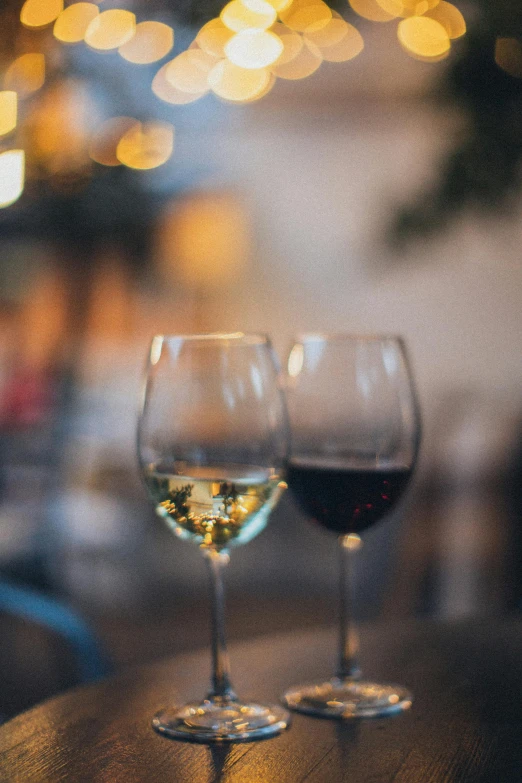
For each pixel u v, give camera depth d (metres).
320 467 0.81
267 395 0.76
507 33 2.03
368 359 0.83
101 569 2.61
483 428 5.11
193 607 3.19
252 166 6.33
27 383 2.54
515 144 2.14
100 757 0.65
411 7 2.50
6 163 2.45
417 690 0.81
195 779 0.61
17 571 2.31
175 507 0.75
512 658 0.91
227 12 2.80
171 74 2.94
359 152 6.16
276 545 2.30
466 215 2.30
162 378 0.76
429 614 3.38
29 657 2.20
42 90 2.36
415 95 2.29
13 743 0.68
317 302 6.34
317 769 0.63
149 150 2.86
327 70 6.03
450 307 6.09
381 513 0.82
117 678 0.86
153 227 3.20
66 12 2.19
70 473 2.59
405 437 0.82
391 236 2.40
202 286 6.14
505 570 3.88
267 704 0.76
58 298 5.01
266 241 6.38
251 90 4.22
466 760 0.65
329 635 1.02
